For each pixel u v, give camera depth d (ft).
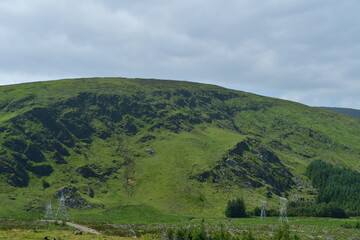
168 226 534.78
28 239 301.63
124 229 467.52
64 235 337.72
